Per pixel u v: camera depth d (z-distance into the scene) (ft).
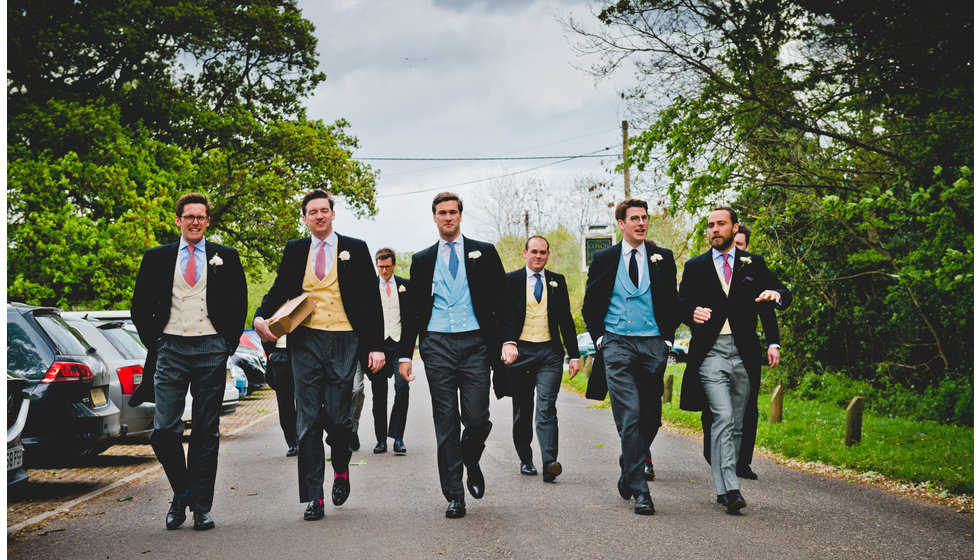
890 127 35.96
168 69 94.07
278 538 16.22
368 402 56.75
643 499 18.43
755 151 39.68
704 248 37.27
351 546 15.56
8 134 74.38
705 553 14.90
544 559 14.61
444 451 18.37
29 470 27.07
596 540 15.93
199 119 93.76
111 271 68.54
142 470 27.02
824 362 51.60
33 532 17.13
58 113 75.61
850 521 17.56
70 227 67.51
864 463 24.57
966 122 30.96
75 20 79.92
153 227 72.28
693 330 19.93
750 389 20.01
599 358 20.17
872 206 27.12
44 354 23.20
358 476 23.99
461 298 18.52
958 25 28.09
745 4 31.83
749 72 33.45
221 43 92.32
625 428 18.98
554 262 186.09
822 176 39.29
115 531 17.08
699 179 35.99
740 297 19.74
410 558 14.71
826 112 34.63
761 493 20.99
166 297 17.29
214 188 99.45
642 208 19.83
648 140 36.35
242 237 103.71
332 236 18.69
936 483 21.42
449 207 18.53
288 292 18.40
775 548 15.24
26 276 67.56
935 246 28.19
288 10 98.17
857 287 50.42
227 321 17.63
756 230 46.78
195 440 17.38
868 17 29.53
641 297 19.71
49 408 22.74
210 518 17.35
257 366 65.51
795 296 48.26
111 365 30.01
